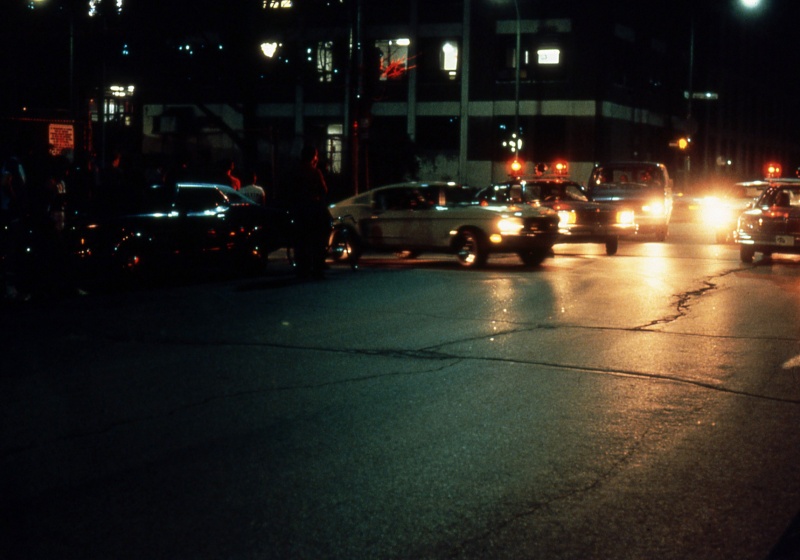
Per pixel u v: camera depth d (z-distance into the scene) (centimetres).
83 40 3416
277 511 532
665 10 5591
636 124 5291
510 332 1140
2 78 3612
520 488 573
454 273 1841
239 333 1116
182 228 1673
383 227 2067
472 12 5066
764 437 691
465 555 471
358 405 781
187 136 5200
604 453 647
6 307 1334
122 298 1436
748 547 485
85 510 535
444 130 5169
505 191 2344
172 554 473
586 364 952
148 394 812
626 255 2367
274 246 1847
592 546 484
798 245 2038
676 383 869
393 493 563
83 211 1631
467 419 737
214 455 640
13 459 630
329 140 5175
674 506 544
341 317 1246
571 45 4928
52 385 845
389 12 5159
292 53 3712
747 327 1193
